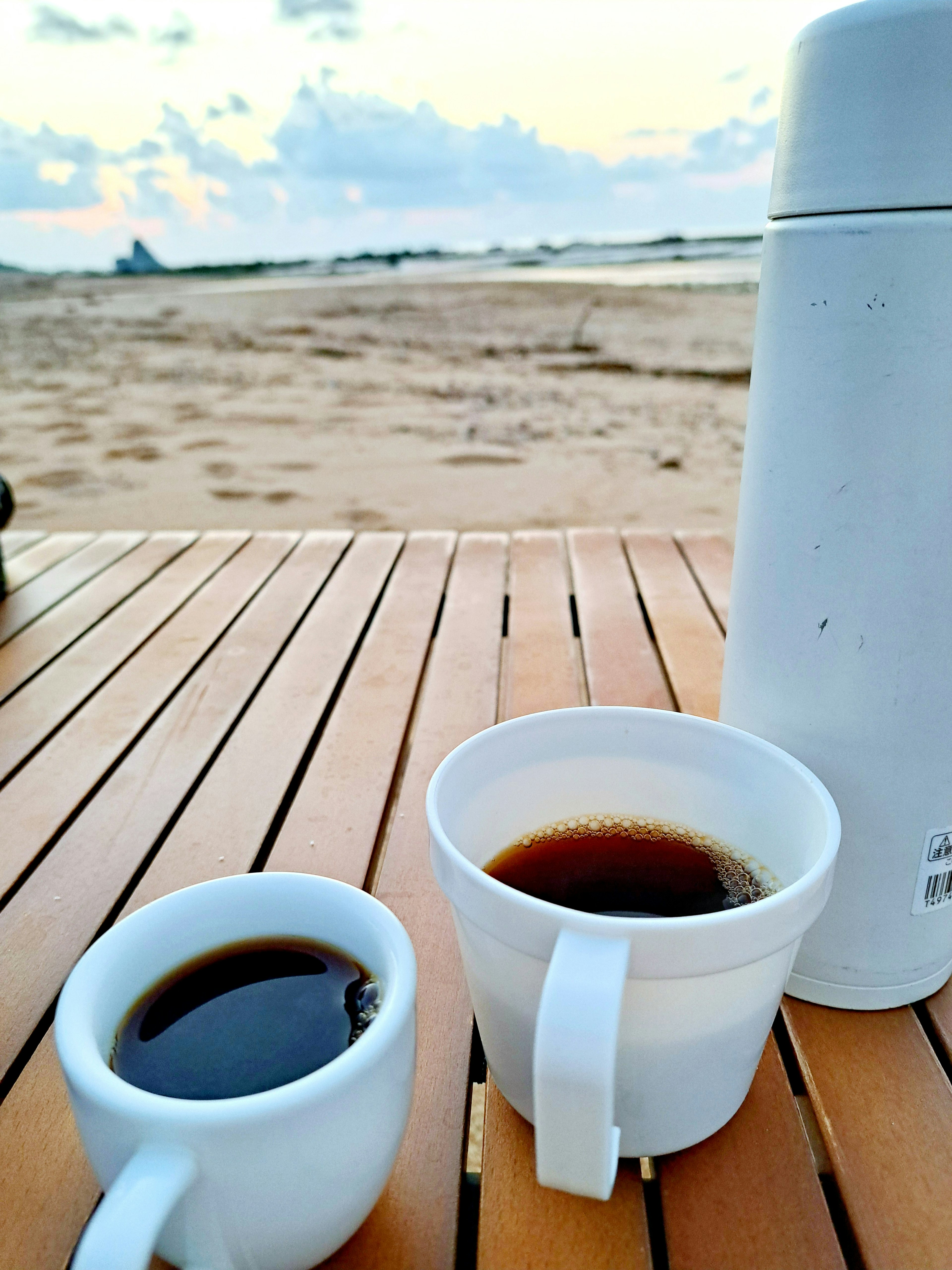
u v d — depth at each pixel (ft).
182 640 3.69
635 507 14.06
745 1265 1.27
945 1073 1.61
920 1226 1.33
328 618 3.84
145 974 1.34
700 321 29.91
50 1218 1.36
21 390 24.85
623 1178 1.39
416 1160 1.42
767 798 1.51
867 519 1.49
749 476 1.67
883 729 1.57
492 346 28.14
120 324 33.86
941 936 1.71
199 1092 1.17
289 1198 1.07
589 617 3.73
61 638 3.77
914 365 1.41
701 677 3.16
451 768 1.42
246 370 26.45
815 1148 1.58
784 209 1.50
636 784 1.65
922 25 1.29
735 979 1.16
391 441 18.66
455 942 1.92
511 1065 1.33
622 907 1.44
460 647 3.48
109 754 2.83
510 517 13.62
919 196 1.35
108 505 14.98
